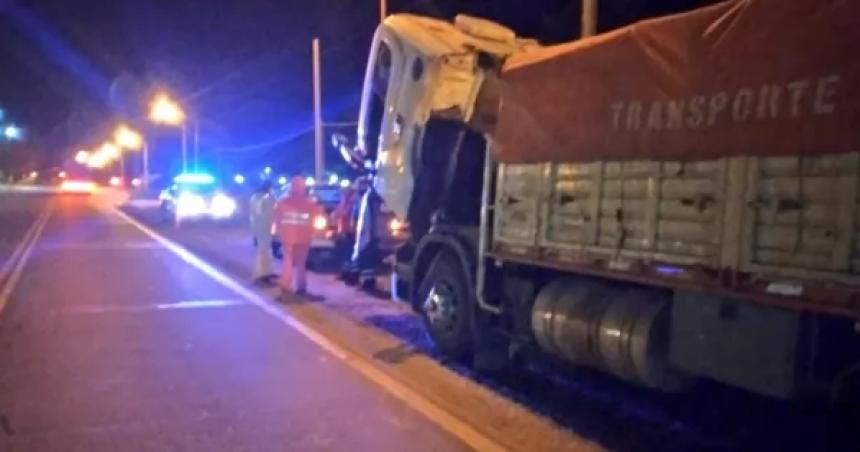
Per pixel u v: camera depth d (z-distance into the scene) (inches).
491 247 316.8
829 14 180.5
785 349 197.2
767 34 195.6
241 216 1384.1
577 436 255.1
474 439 245.6
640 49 236.1
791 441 255.6
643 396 304.7
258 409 271.4
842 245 180.1
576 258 267.6
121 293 517.3
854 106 175.8
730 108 206.7
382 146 403.5
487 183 319.3
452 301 348.5
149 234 1014.4
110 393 287.7
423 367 337.4
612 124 248.4
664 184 230.4
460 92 358.3
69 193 2940.5
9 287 540.4
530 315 305.0
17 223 1230.9
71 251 786.8
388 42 403.2
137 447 234.7
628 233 244.1
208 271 635.5
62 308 459.8
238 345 367.9
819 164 185.6
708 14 212.8
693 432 264.2
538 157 285.6
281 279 546.9
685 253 222.8
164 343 369.4
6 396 283.3
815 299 186.2
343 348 365.4
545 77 278.7
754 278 201.6
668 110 226.7
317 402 280.5
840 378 196.1
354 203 636.7
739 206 205.2
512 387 310.8
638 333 243.6
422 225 385.1
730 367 211.9
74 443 237.5
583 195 264.2
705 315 220.1
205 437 243.6
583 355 269.9
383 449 235.3
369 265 481.7
